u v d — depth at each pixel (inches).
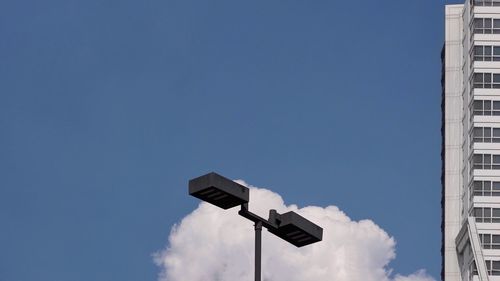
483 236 5738.2
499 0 6048.2
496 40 6003.9
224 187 1216.8
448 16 6373.0
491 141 5885.8
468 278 5703.7
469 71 6087.6
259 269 1246.9
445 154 6186.0
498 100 5935.0
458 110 6230.3
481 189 5816.9
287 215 1269.7
